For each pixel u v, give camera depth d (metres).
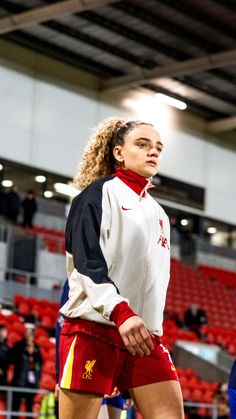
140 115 30.55
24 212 25.94
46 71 28.02
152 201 3.96
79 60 28.47
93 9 24.20
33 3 23.92
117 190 3.86
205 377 21.52
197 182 32.41
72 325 3.73
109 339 3.68
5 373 14.47
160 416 3.68
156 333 3.80
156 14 24.38
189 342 22.41
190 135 32.28
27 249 22.91
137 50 27.14
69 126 28.44
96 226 3.73
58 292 22.95
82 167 4.28
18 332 18.62
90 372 3.66
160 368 3.72
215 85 29.45
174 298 27.92
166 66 27.53
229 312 29.52
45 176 28.14
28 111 27.41
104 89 29.34
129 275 3.79
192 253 32.25
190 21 24.72
